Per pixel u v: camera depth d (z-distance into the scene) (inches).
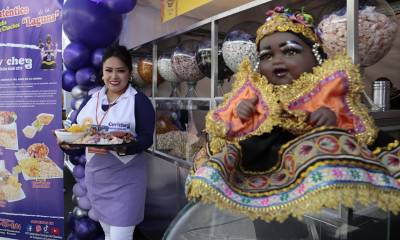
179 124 80.0
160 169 87.3
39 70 80.4
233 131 27.7
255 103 27.7
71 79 81.8
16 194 84.8
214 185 21.5
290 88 27.3
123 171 63.6
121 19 81.0
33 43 80.4
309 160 21.1
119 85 63.2
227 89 67.4
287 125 26.0
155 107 89.9
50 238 84.2
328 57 30.9
